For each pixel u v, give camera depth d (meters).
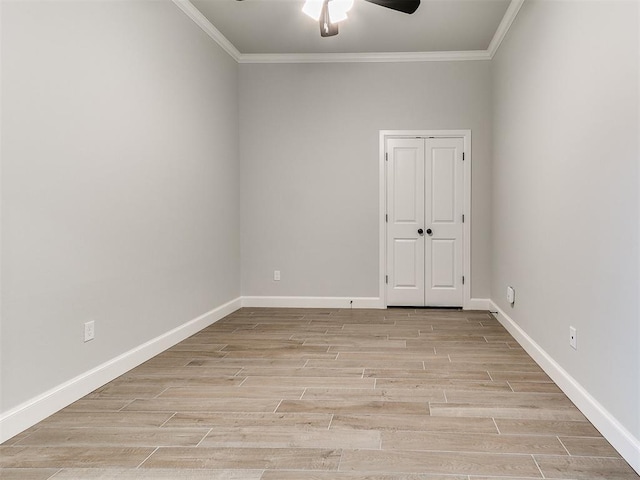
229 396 2.52
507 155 4.03
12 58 2.07
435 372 2.89
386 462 1.81
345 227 5.02
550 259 2.84
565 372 2.56
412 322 4.31
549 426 2.12
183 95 3.73
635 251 1.77
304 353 3.33
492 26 4.16
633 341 1.78
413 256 4.96
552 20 2.79
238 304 5.04
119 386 2.68
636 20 1.77
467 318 4.46
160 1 3.36
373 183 4.97
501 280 4.30
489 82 4.79
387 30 4.27
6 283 2.05
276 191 5.09
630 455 1.77
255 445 1.95
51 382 2.31
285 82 5.03
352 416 2.24
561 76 2.63
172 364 3.09
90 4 2.59
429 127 4.88
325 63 4.98
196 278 3.99
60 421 2.21
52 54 2.31
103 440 2.01
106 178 2.74
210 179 4.29
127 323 2.97
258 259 5.13
